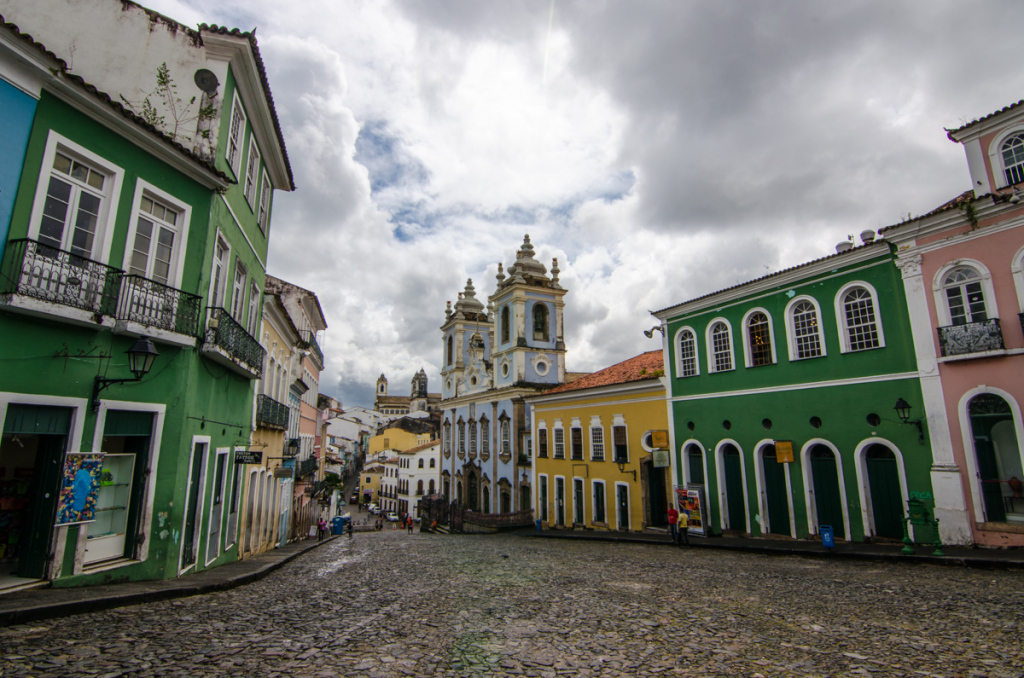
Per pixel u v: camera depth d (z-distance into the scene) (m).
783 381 18.34
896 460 15.23
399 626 6.91
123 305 8.57
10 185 7.20
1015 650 6.08
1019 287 13.16
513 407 37.31
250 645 5.77
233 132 12.28
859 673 5.43
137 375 8.40
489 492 39.78
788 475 17.92
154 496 9.18
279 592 9.19
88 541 8.26
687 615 7.83
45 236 7.70
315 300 30.48
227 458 12.70
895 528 15.19
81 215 8.21
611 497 25.67
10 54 7.16
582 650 6.07
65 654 5.09
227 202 11.70
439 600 8.80
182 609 7.30
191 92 11.04
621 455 25.28
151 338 8.98
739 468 19.78
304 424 30.56
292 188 17.81
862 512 15.80
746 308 19.91
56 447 7.83
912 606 8.28
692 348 22.09
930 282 14.78
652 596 9.31
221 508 12.40
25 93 7.41
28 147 7.45
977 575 10.84
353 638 6.25
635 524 24.00
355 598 8.81
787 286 18.53
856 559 13.82
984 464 13.57
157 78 10.78
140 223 9.16
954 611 7.89
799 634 6.81
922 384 14.72
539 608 8.26
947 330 14.25
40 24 10.02
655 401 23.55
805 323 18.05
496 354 41.06
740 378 19.88
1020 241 13.21
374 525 63.72
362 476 97.94
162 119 10.70
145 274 9.23
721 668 5.55
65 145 7.92
